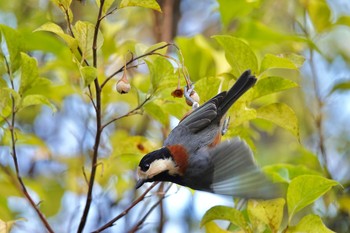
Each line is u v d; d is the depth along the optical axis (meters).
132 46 12.09
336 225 11.48
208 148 7.84
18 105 8.66
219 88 8.91
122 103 12.75
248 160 7.23
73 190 12.48
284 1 14.16
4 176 11.66
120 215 8.63
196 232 13.16
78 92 11.75
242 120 9.05
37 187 12.27
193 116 8.23
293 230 8.60
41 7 13.90
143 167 8.05
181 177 7.84
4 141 10.43
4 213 11.40
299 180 8.55
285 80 9.02
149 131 13.27
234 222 8.73
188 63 11.48
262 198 6.98
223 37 9.01
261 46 12.23
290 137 14.38
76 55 8.42
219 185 7.36
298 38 11.84
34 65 8.84
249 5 12.19
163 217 11.89
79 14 13.66
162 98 9.03
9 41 8.90
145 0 7.92
